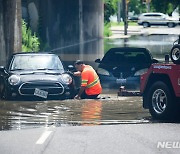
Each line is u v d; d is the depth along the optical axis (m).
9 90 30.22
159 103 23.91
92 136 19.92
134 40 101.00
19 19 42.66
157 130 21.11
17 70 32.19
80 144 18.62
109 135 20.09
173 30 143.62
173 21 158.75
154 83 24.08
